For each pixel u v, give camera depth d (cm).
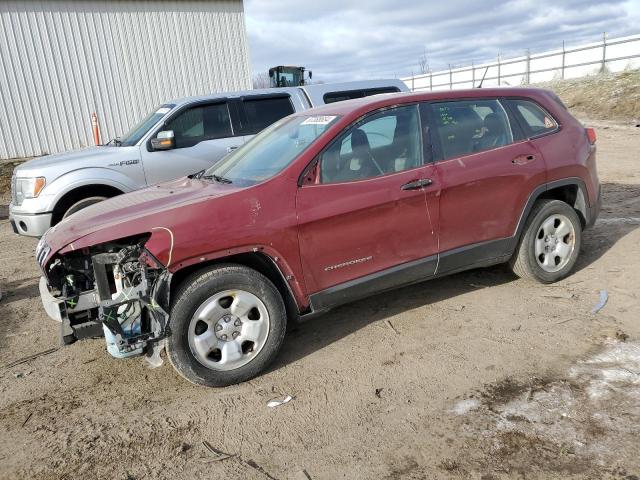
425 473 261
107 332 329
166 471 279
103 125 1578
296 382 355
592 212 498
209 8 1648
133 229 333
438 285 502
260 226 349
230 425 314
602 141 1540
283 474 270
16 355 433
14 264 712
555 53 3319
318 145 379
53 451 302
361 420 307
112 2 1530
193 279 340
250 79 1750
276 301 359
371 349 391
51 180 671
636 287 454
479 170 423
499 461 263
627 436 272
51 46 1483
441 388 332
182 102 759
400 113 414
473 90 450
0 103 1447
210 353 350
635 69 2592
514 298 457
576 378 329
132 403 348
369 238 384
